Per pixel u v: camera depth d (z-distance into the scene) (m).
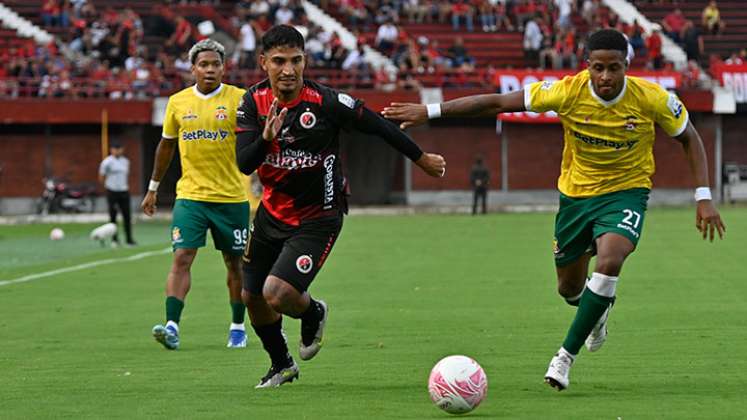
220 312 46.56
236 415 25.47
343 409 26.03
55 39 147.00
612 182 29.30
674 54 159.00
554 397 27.34
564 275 31.25
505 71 141.12
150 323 43.47
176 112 37.91
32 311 47.41
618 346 36.06
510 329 40.31
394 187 144.62
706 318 42.88
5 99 130.00
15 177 134.12
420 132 142.38
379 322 42.50
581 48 147.12
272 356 29.34
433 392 24.84
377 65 151.62
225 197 37.59
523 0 159.62
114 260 72.62
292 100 27.62
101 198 134.75
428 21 159.00
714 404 26.34
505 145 143.38
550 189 144.00
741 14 167.50
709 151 145.88
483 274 61.12
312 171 27.86
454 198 143.12
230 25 150.75
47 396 28.19
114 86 134.12
